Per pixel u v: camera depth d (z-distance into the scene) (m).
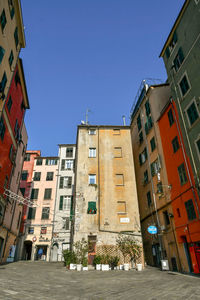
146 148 26.84
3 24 18.66
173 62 20.86
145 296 7.82
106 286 10.16
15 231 29.16
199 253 15.05
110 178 24.05
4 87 20.06
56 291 8.50
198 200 16.05
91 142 26.39
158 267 20.84
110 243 20.61
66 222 34.09
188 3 18.94
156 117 24.94
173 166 20.12
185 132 18.23
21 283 9.99
